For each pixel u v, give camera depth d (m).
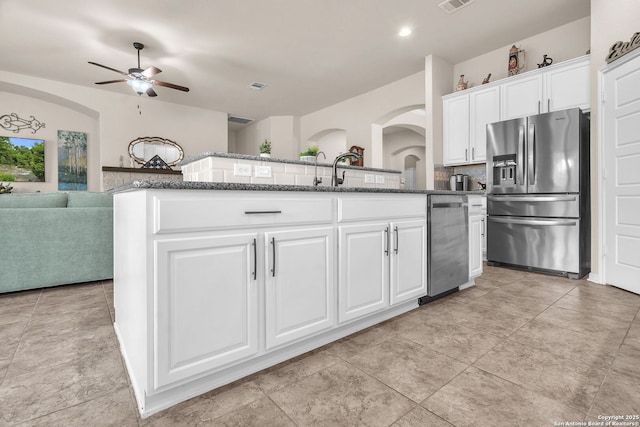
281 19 3.65
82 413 1.18
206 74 5.19
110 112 6.00
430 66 4.45
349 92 6.00
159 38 4.07
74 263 2.93
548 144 3.30
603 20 2.90
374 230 1.92
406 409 1.19
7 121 5.64
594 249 3.02
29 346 1.73
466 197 2.71
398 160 10.39
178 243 1.16
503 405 1.21
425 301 2.39
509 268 3.69
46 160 5.98
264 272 1.41
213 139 7.12
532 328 1.93
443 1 3.32
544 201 3.34
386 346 1.71
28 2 3.34
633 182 2.63
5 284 2.66
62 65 4.87
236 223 1.31
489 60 4.38
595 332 1.86
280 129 7.55
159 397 1.19
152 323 1.12
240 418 1.15
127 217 1.47
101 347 1.72
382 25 3.75
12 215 2.68
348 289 1.79
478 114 4.14
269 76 5.25
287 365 1.52
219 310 1.28
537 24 3.72
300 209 1.54
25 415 1.17
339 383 1.37
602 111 2.92
